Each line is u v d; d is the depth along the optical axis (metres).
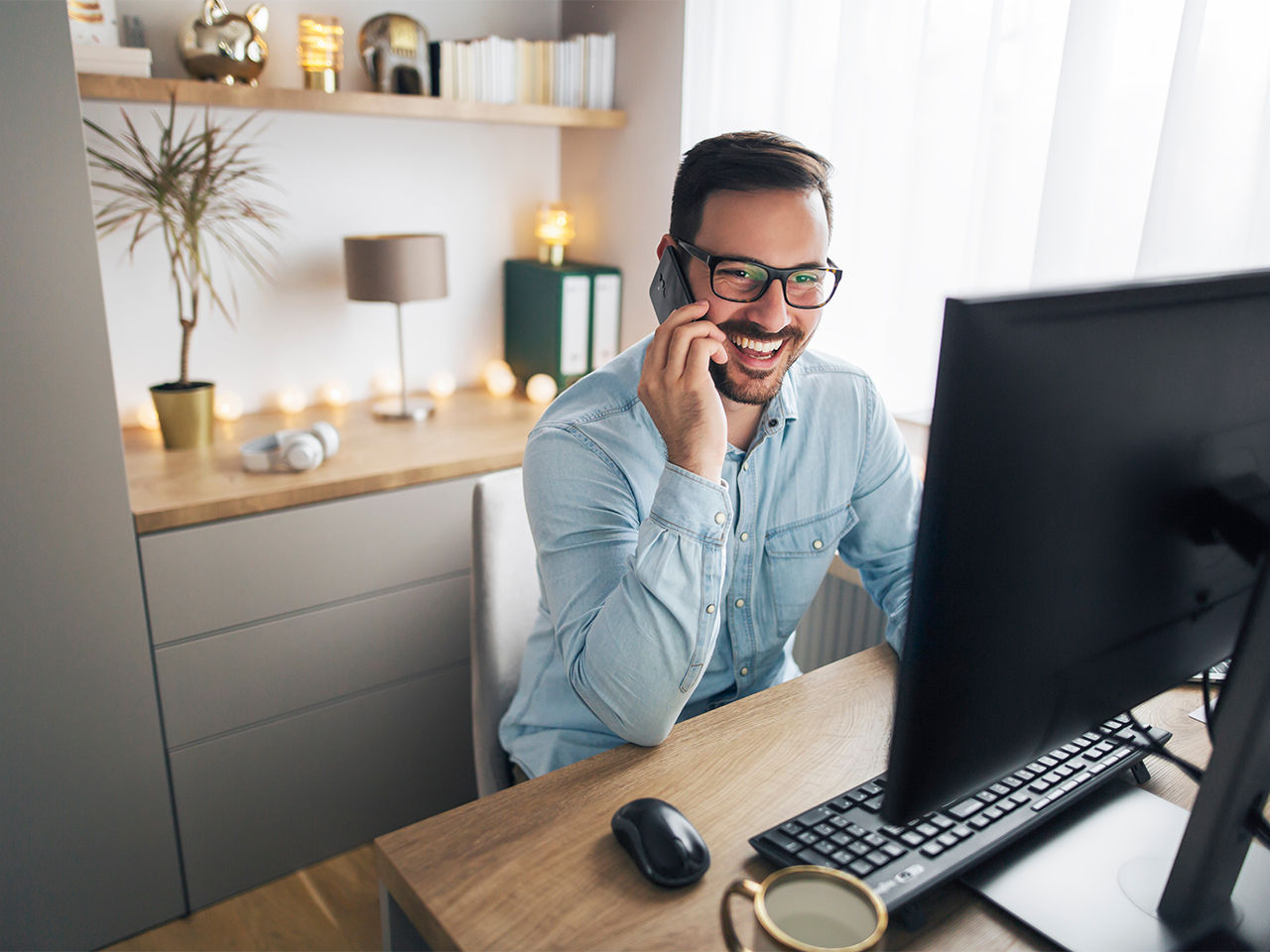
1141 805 0.81
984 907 0.70
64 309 1.39
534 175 2.55
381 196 2.32
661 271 1.09
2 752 1.50
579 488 1.05
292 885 1.87
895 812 0.58
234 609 1.69
